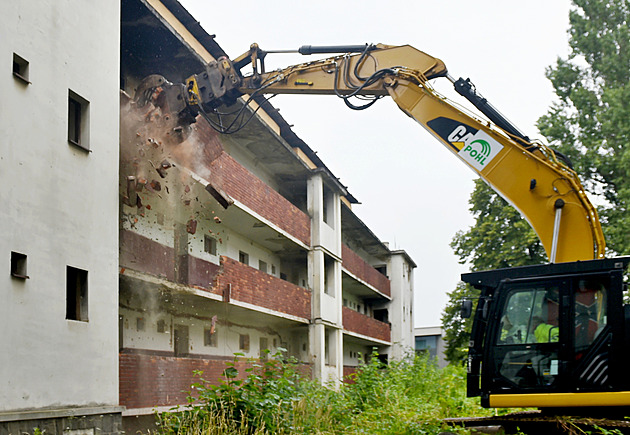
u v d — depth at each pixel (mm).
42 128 11477
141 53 17734
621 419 10773
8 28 10953
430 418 13953
